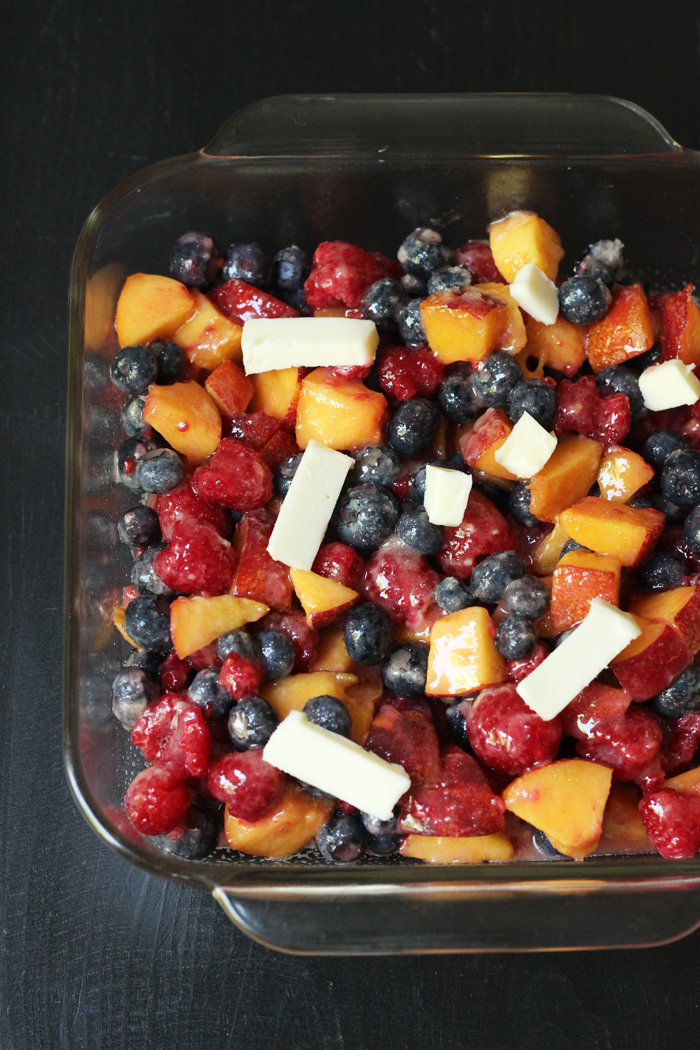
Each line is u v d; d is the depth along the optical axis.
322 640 0.50
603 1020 0.51
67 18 0.58
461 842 0.48
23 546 0.55
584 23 0.58
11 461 0.56
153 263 0.54
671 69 0.58
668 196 0.54
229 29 0.58
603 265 0.53
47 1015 0.51
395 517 0.50
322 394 0.50
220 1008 0.51
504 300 0.51
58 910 0.52
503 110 0.53
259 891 0.46
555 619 0.49
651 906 0.48
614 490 0.50
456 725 0.48
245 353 0.51
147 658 0.50
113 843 0.47
